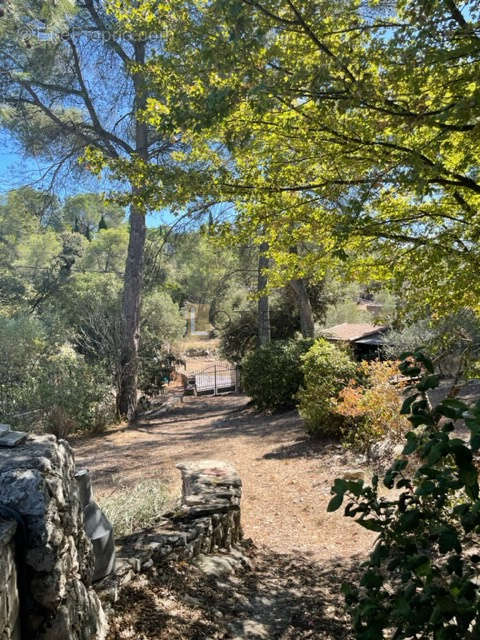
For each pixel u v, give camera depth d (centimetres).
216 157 509
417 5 332
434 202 496
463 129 351
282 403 1678
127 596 355
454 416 157
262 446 1154
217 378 3041
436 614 136
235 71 361
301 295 2009
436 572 155
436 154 413
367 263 542
